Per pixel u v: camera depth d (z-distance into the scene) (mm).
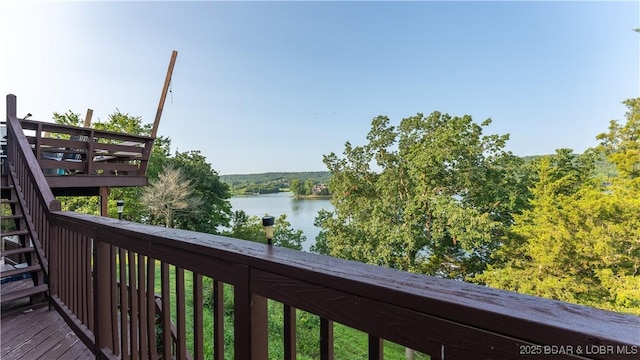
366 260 13203
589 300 9133
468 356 473
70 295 2215
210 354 5410
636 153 10055
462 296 503
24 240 3285
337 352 5070
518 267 10883
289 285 738
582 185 10961
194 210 17500
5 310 2443
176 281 1163
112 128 17031
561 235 9609
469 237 11242
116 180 6129
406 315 543
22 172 3332
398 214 13297
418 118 14039
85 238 1982
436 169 12586
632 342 357
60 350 1970
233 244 964
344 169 14969
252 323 835
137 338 1586
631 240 8672
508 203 12727
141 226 1450
